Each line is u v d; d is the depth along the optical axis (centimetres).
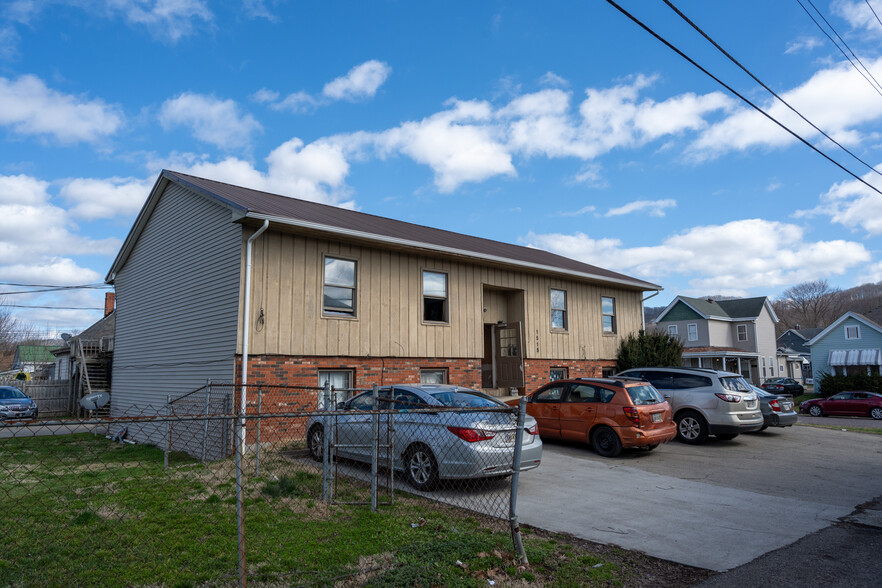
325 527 589
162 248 1553
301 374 1235
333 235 1278
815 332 6850
